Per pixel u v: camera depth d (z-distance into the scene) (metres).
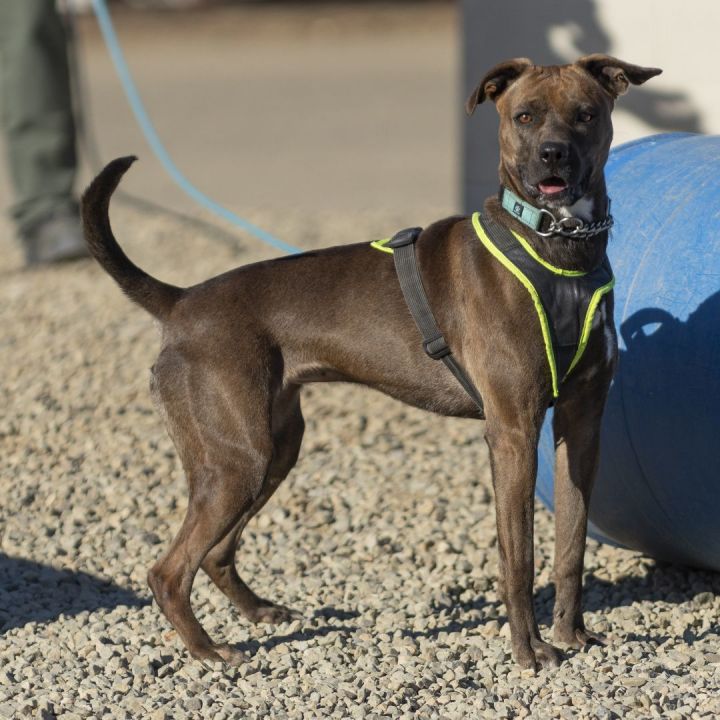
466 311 8.30
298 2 70.50
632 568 10.26
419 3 68.88
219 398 8.47
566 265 8.05
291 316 8.69
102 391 14.31
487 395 8.24
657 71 8.22
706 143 9.89
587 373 8.34
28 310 17.44
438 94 40.03
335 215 22.89
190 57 52.84
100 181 8.59
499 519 8.30
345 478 12.10
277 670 8.48
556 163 7.81
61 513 11.53
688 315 8.57
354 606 9.67
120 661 8.62
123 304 17.31
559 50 16.02
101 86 44.47
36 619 9.47
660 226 9.05
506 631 8.98
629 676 8.12
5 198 26.41
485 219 8.38
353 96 40.28
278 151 31.06
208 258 19.53
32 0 18.53
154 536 10.98
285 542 10.88
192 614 8.66
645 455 8.96
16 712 7.92
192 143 32.59
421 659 8.56
